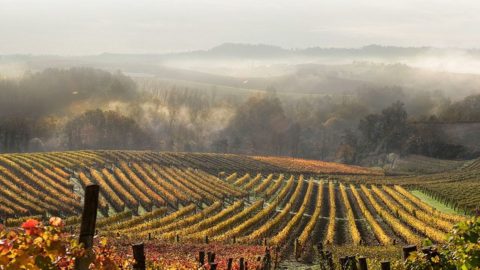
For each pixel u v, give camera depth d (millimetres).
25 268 5527
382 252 36531
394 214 70688
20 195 67750
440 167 151500
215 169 111125
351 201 85375
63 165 92062
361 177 117625
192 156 124500
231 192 86312
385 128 190125
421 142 173375
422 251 8562
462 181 107438
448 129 182250
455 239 8023
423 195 89438
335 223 66125
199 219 64438
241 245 46094
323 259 34531
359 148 190875
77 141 177375
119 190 76188
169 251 36812
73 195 72750
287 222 66062
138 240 43188
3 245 5469
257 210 73438
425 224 58000
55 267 5629
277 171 118125
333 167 132875
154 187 82375
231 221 60781
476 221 8023
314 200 85938
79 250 5820
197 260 28141
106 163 100062
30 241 5637
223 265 26328
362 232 60594
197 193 83688
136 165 96375
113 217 61531
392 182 107438
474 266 7746
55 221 5941
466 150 168500
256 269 27750
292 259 40594
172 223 59688
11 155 95500
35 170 81688
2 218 58656
